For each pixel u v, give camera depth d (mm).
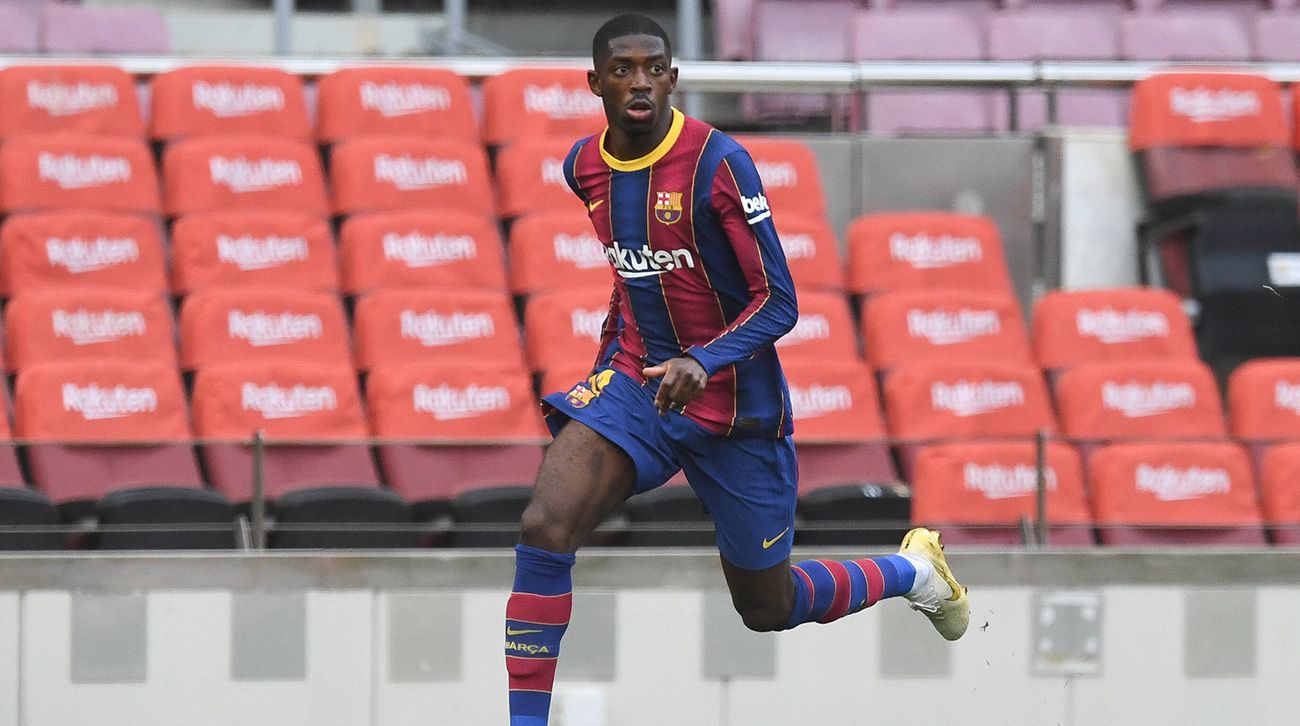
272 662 21250
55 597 20844
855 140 31531
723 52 38594
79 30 35188
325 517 22234
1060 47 37500
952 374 25891
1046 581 22641
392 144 28625
